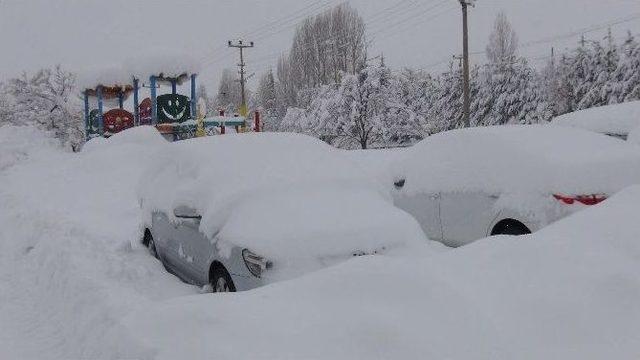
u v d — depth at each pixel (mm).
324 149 6184
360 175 5781
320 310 2799
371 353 2449
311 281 3084
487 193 6102
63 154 23031
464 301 2721
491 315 2645
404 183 7324
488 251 3287
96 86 27547
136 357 2703
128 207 11102
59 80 31562
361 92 35562
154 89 23094
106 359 2967
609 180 5332
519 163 5875
